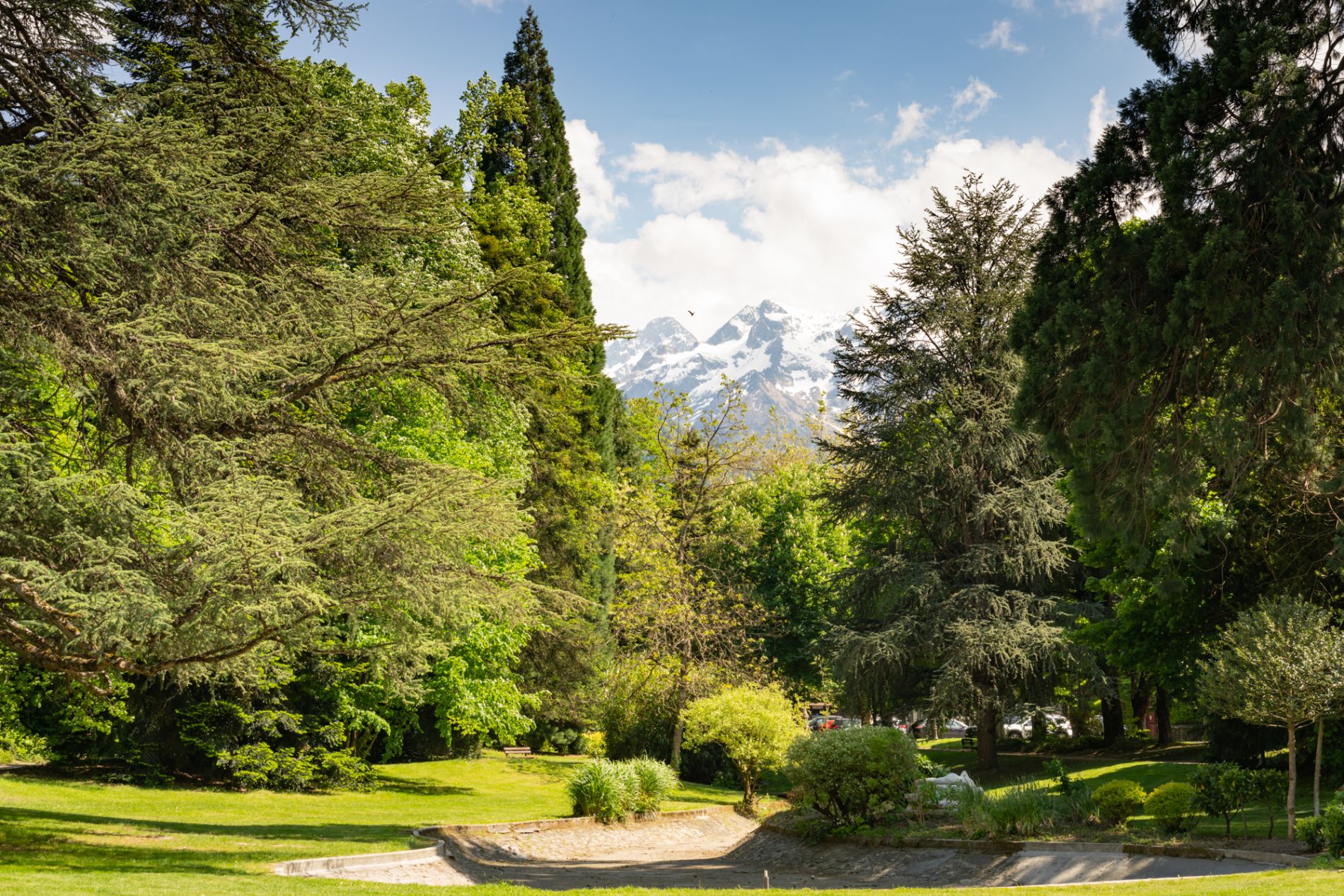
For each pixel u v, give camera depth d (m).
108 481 11.23
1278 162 12.85
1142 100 15.26
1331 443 16.22
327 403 13.81
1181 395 14.48
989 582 31.62
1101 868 13.23
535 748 34.19
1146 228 14.80
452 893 10.71
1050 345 15.36
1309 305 12.68
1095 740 35.81
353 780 23.11
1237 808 13.52
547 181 36.91
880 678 31.55
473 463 22.61
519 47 37.19
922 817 17.77
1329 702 12.48
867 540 41.84
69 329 10.08
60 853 11.70
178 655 10.91
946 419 31.42
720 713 24.53
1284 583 18.52
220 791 20.52
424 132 28.91
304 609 10.28
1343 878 9.58
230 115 12.20
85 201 9.93
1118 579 22.33
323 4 12.96
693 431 37.88
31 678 19.72
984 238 31.55
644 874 15.91
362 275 13.65
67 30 11.24
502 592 12.78
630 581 31.12
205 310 10.81
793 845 18.16
